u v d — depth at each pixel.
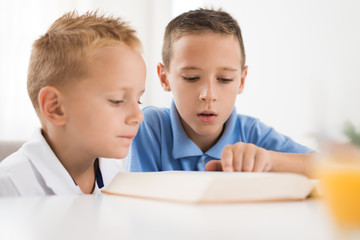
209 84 0.94
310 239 0.19
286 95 2.23
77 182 0.77
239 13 2.45
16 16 2.68
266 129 1.15
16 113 2.66
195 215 0.27
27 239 0.19
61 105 0.69
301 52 2.19
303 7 2.21
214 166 0.62
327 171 0.22
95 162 0.82
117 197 0.39
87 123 0.68
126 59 0.69
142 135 1.06
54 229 0.22
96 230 0.21
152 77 2.92
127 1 2.89
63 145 0.72
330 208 0.22
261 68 2.36
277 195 0.35
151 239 0.19
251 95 2.39
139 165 1.04
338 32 2.07
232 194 0.33
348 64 1.99
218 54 0.94
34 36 2.71
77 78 0.67
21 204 0.33
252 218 0.25
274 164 0.70
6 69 2.66
